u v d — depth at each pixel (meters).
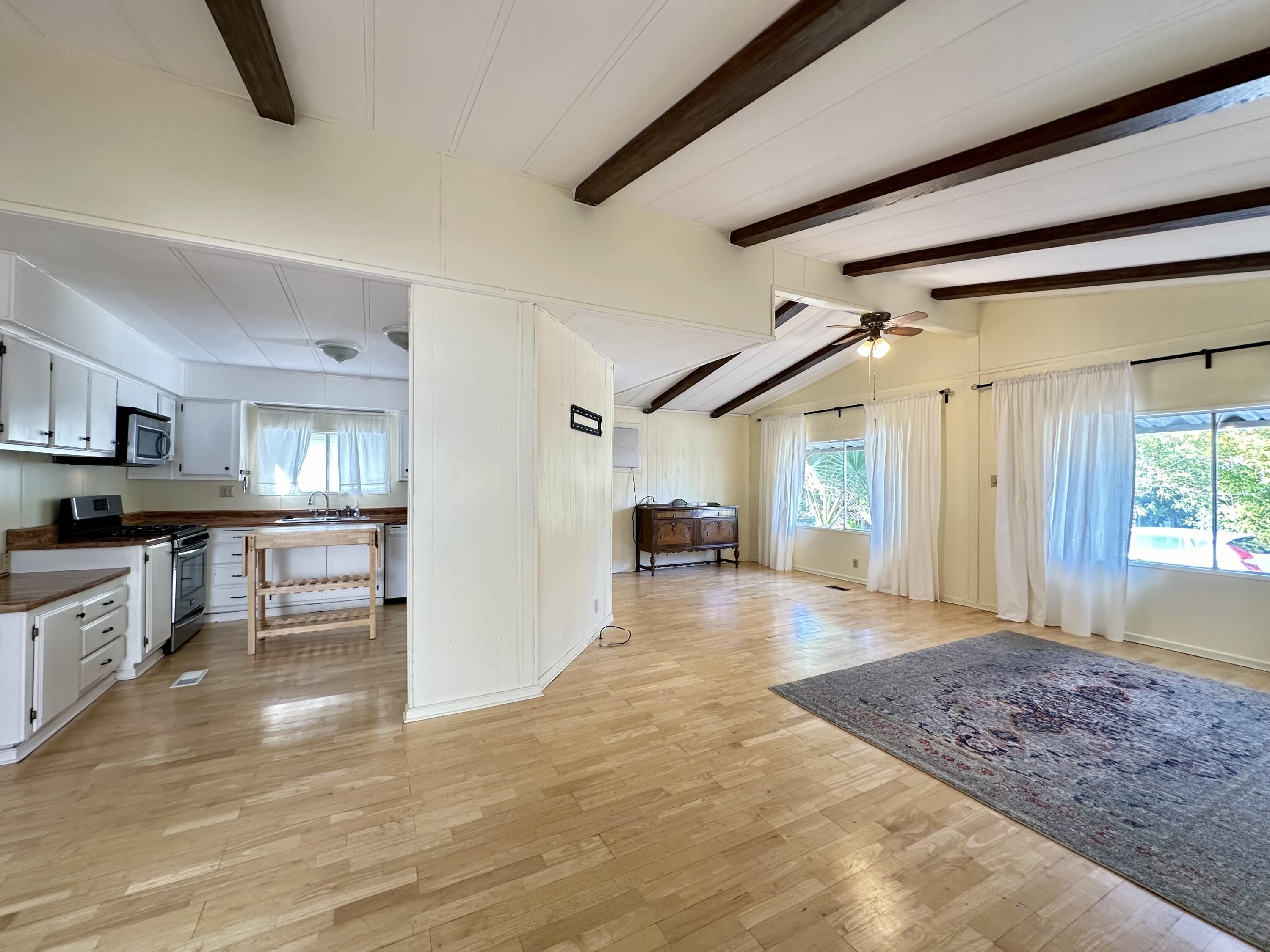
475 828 1.89
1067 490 4.45
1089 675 3.44
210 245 2.16
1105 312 4.34
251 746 2.45
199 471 4.70
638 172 2.55
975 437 5.29
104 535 3.56
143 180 2.06
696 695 3.10
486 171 2.72
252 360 4.57
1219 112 1.86
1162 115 1.83
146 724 2.66
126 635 3.22
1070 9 1.50
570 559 3.66
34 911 1.49
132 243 2.18
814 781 2.22
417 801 2.04
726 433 8.46
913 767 2.34
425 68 1.96
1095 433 4.28
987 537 5.19
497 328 2.82
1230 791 2.16
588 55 1.86
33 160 1.92
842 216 2.91
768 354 6.18
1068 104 1.96
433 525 2.71
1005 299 4.98
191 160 2.13
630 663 3.64
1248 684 3.29
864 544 6.65
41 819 1.90
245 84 2.03
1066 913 1.54
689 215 3.23
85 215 1.98
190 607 4.02
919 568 5.70
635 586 6.45
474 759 2.35
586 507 4.01
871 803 2.07
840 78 1.87
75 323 2.89
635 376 5.30
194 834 1.83
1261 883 1.67
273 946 1.39
